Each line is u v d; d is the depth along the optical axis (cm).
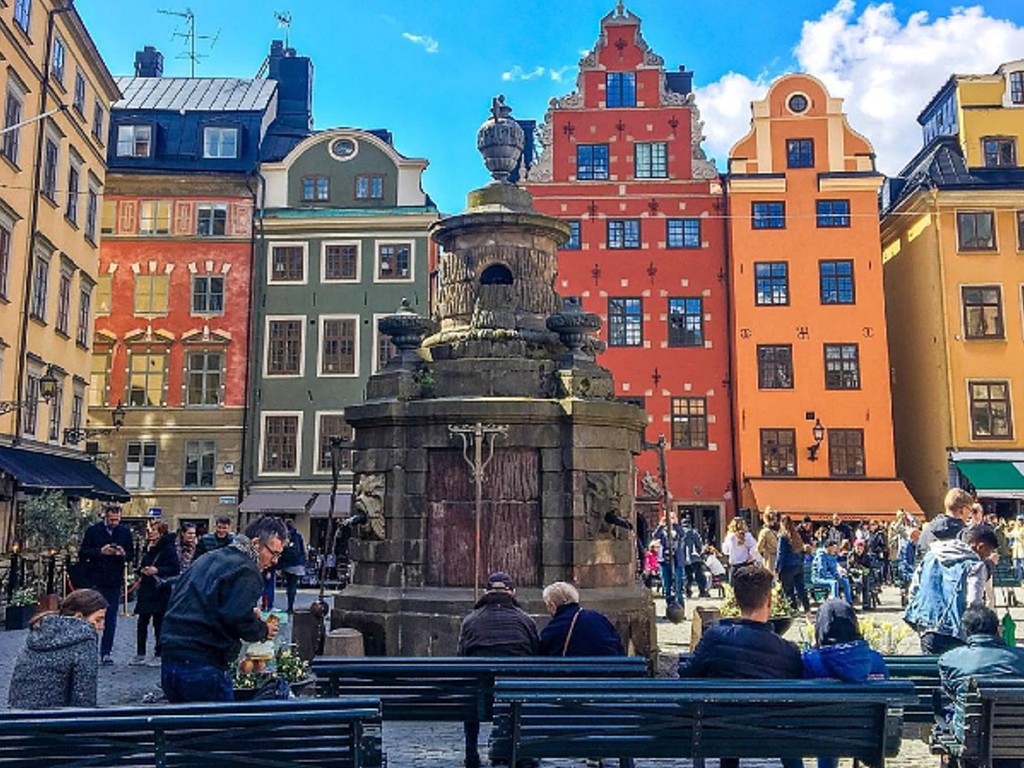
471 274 1219
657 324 3622
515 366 1115
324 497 3512
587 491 1062
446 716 636
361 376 3616
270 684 720
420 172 3741
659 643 1388
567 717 512
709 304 3622
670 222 3672
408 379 1118
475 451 1041
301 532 3519
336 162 3750
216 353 3647
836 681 541
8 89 2373
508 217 1212
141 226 3719
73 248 2934
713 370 3588
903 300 3809
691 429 3566
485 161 1288
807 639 977
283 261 3700
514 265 1220
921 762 722
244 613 533
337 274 3681
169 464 3578
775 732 516
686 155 3691
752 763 723
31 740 434
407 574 1064
